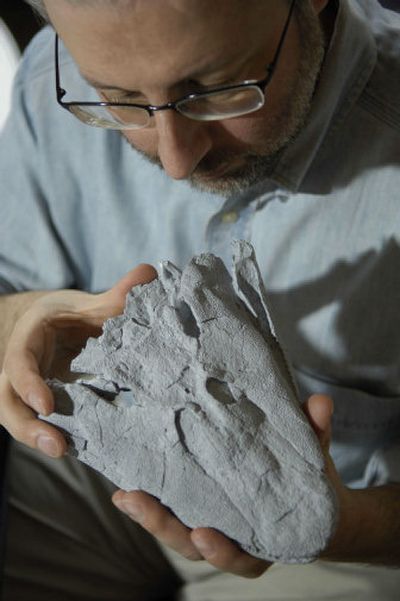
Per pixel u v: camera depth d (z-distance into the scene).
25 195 1.27
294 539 0.75
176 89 0.79
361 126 1.03
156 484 0.79
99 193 1.21
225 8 0.72
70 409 0.83
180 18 0.71
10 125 1.27
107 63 0.77
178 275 0.88
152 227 1.20
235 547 0.78
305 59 0.88
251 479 0.77
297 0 0.83
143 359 0.84
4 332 1.19
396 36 1.08
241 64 0.78
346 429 1.15
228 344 0.82
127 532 1.31
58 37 0.91
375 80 1.03
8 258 1.31
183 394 0.81
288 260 1.10
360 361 1.11
